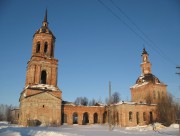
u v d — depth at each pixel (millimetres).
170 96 60219
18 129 31859
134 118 55719
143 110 57719
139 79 69375
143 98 65625
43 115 48781
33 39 53500
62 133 25797
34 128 36312
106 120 61906
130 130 39344
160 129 41250
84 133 28516
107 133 29688
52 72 52531
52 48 54156
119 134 28312
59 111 50531
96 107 61656
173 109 57906
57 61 53844
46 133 25250
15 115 59688
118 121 56312
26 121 46781
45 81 54000
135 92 69188
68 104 57781
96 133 29125
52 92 50844
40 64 51344
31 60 51406
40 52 52094
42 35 52844
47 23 55688
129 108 55781
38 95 49281
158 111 58812
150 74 68375
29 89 48656
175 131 35094
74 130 34969
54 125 48281
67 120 56469
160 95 65188
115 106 58062
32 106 48156
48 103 49844
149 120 57906
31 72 50500
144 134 29281
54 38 55281
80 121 58188
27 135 24578
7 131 29406
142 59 70938
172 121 55125
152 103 62094
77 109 58625
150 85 64188
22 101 50250
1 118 106375
